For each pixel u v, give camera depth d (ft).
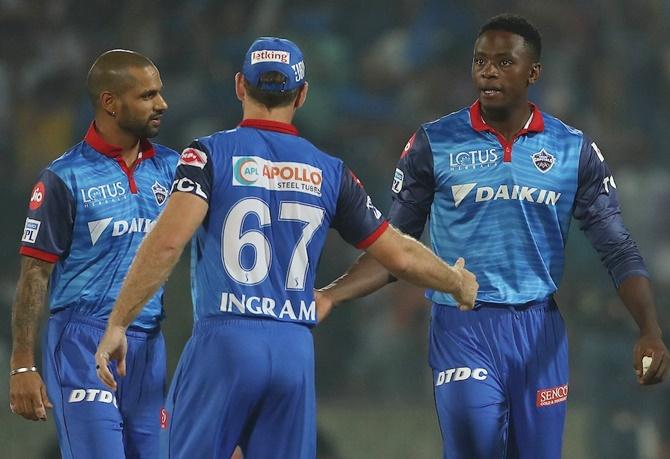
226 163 47.70
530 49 54.39
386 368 117.80
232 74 141.90
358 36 151.33
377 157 138.10
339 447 108.99
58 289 55.72
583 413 110.01
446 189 55.06
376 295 121.19
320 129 138.72
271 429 48.06
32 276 54.24
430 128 55.88
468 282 50.62
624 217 128.88
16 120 139.95
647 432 104.73
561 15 153.38
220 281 47.50
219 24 146.82
